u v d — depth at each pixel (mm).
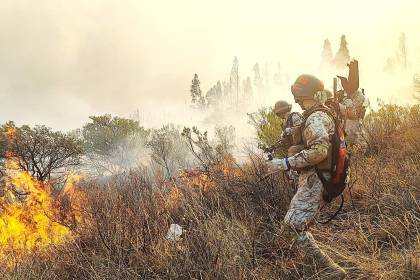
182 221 4277
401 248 3418
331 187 3111
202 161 5309
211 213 4062
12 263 3971
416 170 4531
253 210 4176
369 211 4168
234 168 5168
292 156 3156
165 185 5062
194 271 3289
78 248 3941
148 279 3439
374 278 3043
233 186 4625
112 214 4258
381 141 6375
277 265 3346
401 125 7098
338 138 3129
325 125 3107
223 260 3223
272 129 6207
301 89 3223
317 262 3211
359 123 6441
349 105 6273
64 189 5883
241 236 3600
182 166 5430
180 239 3852
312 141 3059
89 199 4883
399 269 3027
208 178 4984
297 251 3441
